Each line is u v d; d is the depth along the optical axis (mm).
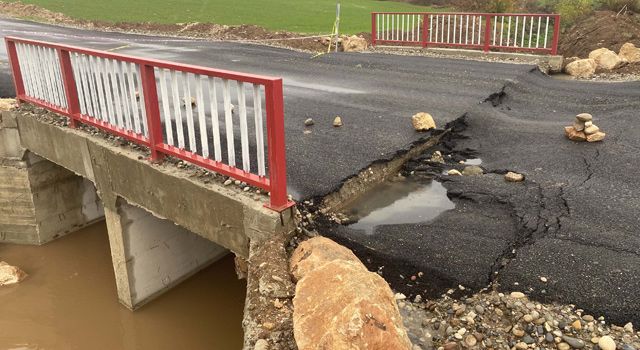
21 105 8070
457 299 3689
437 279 3916
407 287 3920
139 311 7238
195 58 13266
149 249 7098
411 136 6570
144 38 17812
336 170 5520
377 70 11477
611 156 5949
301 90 9438
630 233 4289
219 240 4980
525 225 4535
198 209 5082
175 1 27234
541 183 5363
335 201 5094
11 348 6828
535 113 8070
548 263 3934
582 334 3229
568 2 17703
